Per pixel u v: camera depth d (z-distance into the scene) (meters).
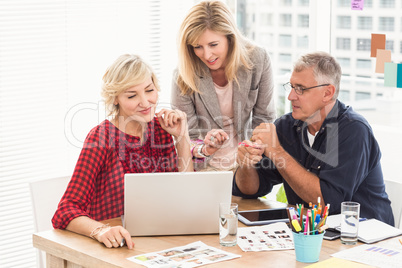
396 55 3.13
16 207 3.34
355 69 3.36
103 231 1.87
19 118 3.32
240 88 2.62
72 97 3.51
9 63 3.28
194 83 2.58
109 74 2.13
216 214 1.94
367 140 2.22
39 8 3.34
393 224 2.33
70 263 1.88
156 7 3.86
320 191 2.19
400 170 3.24
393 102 3.21
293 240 1.71
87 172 2.07
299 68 2.22
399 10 3.09
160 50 3.89
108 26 3.65
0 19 3.22
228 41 2.50
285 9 3.62
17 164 3.32
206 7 2.42
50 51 3.41
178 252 1.78
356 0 3.29
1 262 3.32
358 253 1.74
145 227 1.92
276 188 3.60
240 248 1.82
